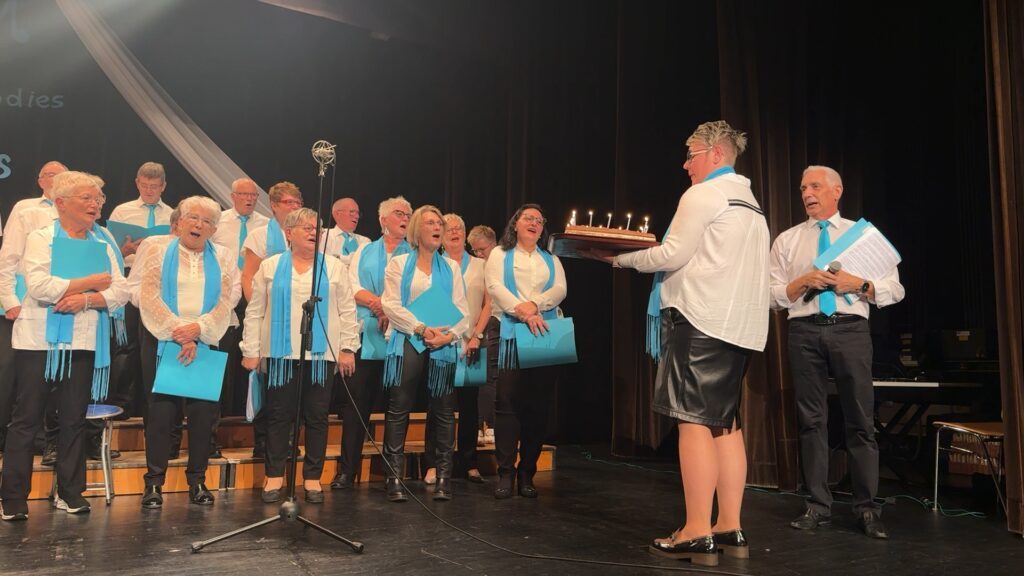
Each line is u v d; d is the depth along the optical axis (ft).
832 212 11.02
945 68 15.90
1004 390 10.25
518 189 22.22
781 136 14.92
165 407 11.07
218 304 11.19
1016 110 10.40
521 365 11.95
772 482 13.84
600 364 21.80
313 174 22.02
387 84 23.25
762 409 14.12
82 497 10.50
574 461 17.49
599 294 21.97
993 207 10.59
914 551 9.11
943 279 15.97
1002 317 10.37
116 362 13.98
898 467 14.52
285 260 11.71
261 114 21.50
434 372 12.18
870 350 10.39
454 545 9.03
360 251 13.35
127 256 13.17
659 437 18.31
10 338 11.20
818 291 10.48
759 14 15.24
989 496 12.92
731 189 8.62
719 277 8.33
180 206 11.29
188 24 20.84
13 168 18.76
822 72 15.71
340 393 15.14
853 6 16.16
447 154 23.62
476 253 15.61
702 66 18.58
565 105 21.79
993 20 10.66
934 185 16.10
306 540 9.12
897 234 16.60
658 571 8.02
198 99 20.81
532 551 8.79
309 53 22.20
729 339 8.24
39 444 12.50
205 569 7.79
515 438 12.35
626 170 18.80
